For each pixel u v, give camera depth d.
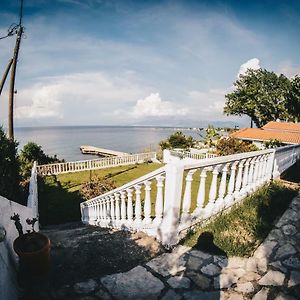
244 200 6.04
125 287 3.30
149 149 31.81
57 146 105.75
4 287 2.48
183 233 4.52
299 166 11.25
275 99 45.03
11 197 5.88
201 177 4.77
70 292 3.20
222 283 3.35
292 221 5.15
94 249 4.36
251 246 4.20
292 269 3.62
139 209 5.15
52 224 9.95
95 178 16.14
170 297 3.11
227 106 49.16
